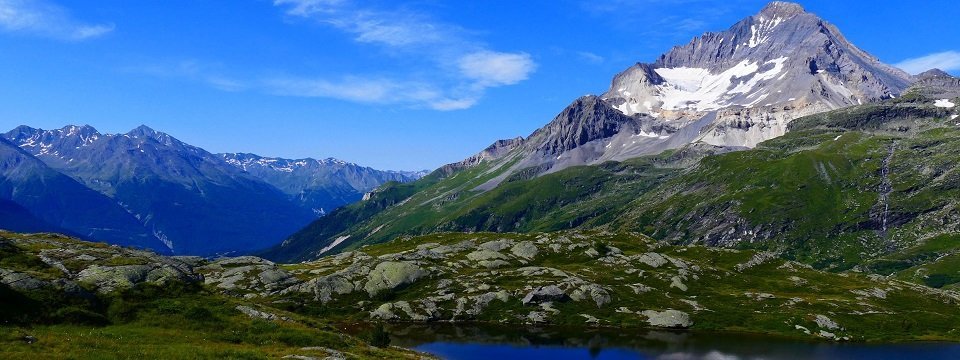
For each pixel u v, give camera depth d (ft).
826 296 544.21
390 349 287.89
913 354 377.50
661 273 577.02
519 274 548.31
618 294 504.84
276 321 267.59
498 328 430.61
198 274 318.65
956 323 469.98
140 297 254.68
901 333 435.12
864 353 376.89
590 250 651.25
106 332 206.49
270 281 503.61
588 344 384.47
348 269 540.52
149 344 197.67
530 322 447.83
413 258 604.49
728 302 505.25
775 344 393.91
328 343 243.81
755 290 559.79
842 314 476.95
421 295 490.08
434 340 388.57
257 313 273.54
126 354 177.27
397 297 491.72
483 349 366.84
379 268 530.68
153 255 337.93
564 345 380.58
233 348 206.18
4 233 343.87
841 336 421.18
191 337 218.79
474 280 529.04
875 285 606.96
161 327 230.48
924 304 543.39
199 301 267.80
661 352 366.22
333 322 433.89
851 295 555.28
